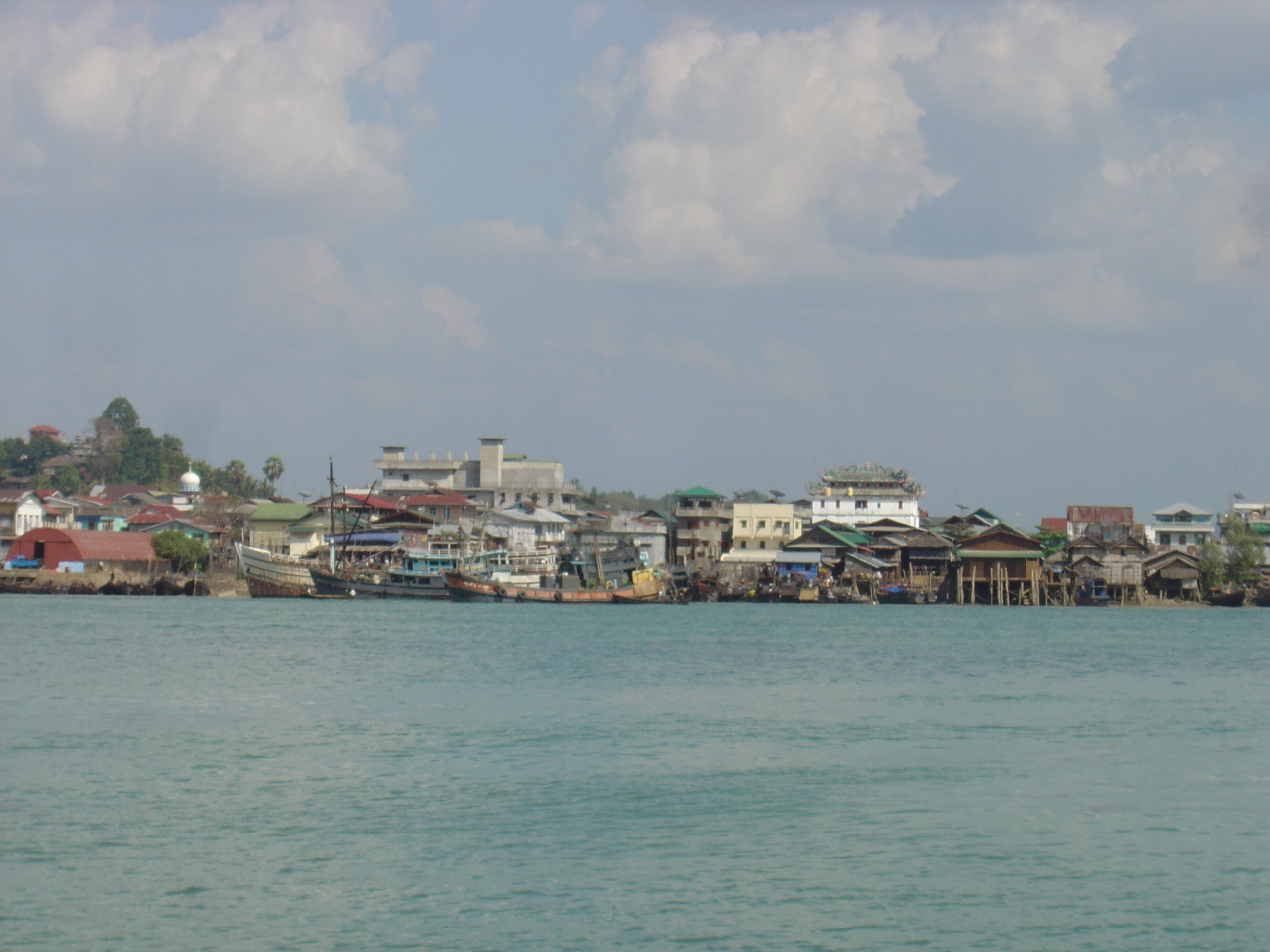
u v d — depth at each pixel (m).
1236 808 44.19
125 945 30.19
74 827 40.09
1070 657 99.69
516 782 47.12
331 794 45.00
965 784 47.53
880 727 60.97
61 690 70.94
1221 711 68.25
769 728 60.06
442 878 35.41
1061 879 35.69
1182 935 31.50
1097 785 47.53
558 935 31.02
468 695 70.69
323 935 30.94
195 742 54.59
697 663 89.62
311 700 68.00
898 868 36.50
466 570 165.88
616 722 61.38
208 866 36.22
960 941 30.97
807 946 30.53
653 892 34.25
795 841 39.22
